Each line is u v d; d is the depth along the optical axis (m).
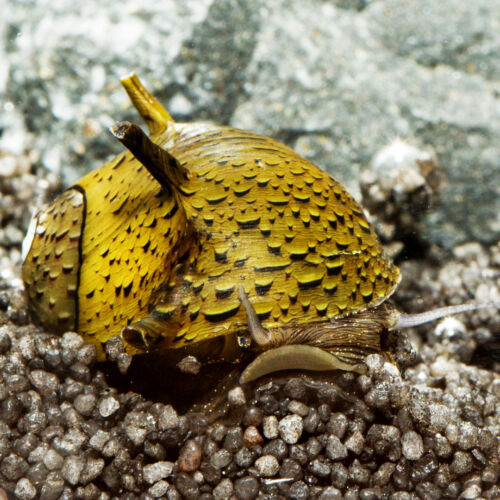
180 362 0.08
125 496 0.08
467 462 0.08
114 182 0.08
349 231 0.08
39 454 0.08
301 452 0.08
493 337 0.09
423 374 0.09
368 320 0.08
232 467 0.08
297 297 0.08
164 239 0.08
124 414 0.08
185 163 0.08
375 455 0.08
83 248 0.08
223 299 0.08
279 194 0.08
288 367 0.08
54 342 0.08
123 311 0.08
